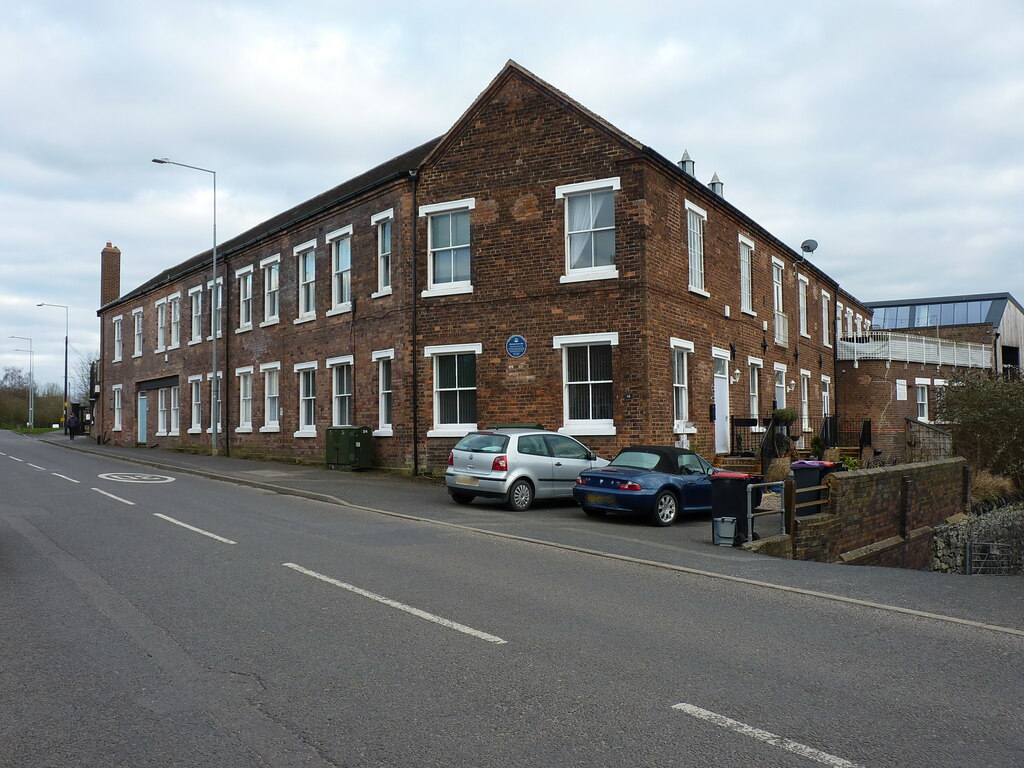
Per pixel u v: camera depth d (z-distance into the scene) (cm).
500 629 660
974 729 466
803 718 478
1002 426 2217
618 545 1105
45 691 512
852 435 3073
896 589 863
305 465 2356
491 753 423
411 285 2002
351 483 1827
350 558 959
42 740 438
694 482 1395
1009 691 534
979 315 5544
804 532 1181
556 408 1805
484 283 1902
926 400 3450
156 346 3666
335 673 548
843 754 428
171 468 2327
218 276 3019
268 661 572
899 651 624
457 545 1066
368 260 2170
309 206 2817
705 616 720
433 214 2003
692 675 552
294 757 417
